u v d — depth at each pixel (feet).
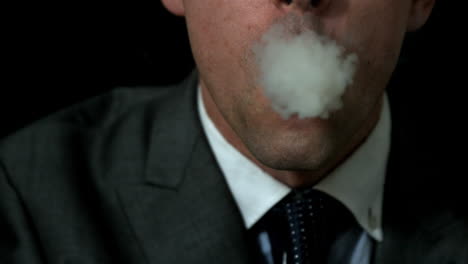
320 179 2.04
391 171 2.19
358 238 2.11
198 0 1.69
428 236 2.06
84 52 3.05
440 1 2.88
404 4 1.72
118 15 3.05
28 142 2.38
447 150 2.23
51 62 3.03
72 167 2.28
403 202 2.13
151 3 3.05
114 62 3.09
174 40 3.09
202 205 2.06
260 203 2.05
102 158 2.27
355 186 2.08
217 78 1.71
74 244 2.12
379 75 1.70
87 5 3.02
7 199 2.24
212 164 2.09
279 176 2.02
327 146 1.60
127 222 2.12
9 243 2.17
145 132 2.30
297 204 2.03
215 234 2.02
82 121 2.49
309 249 2.02
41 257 2.14
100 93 3.09
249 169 2.06
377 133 2.13
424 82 2.52
